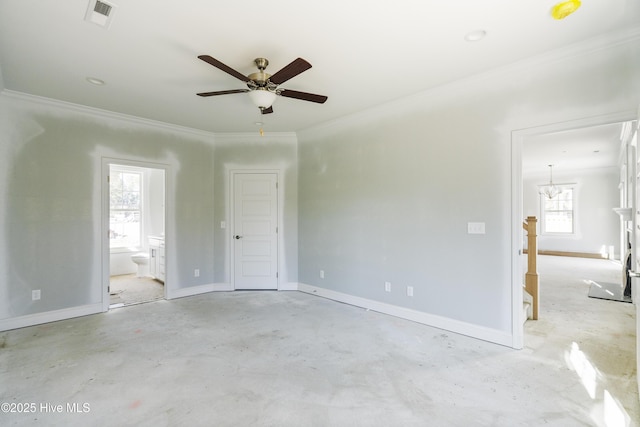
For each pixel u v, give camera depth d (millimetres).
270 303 4410
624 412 1994
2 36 2350
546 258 8883
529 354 2793
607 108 2428
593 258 8875
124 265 6473
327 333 3303
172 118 4312
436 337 3172
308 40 2436
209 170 5113
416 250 3592
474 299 3148
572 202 9391
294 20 2182
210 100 3643
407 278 3684
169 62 2760
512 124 2885
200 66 2832
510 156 2904
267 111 3143
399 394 2199
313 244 4871
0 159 3381
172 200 4691
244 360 2701
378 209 3967
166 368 2561
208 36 2371
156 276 5812
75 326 3523
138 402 2104
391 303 3852
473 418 1945
